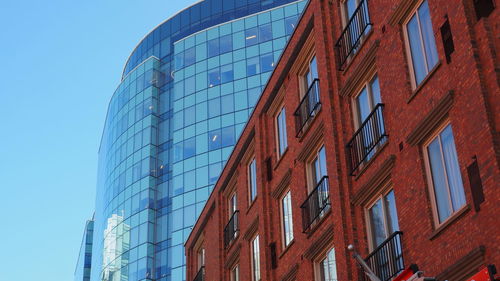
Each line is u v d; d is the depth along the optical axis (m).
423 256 16.88
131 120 89.19
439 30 17.09
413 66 18.80
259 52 79.94
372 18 21.70
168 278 75.44
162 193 81.31
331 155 22.98
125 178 85.69
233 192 36.16
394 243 18.69
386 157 19.59
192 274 41.62
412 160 17.97
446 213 16.47
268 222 29.44
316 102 25.56
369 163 20.62
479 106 14.95
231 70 80.31
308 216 24.94
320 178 25.06
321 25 25.09
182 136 79.44
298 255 25.72
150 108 87.19
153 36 94.12
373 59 21.06
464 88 15.64
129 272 78.56
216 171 75.12
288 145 28.17
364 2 22.53
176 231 74.75
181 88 82.75
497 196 14.12
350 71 22.95
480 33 15.38
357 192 20.97
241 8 87.19
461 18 15.92
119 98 93.88
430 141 17.45
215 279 35.88
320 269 24.17
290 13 80.94
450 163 16.53
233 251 33.75
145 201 81.00
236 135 76.19
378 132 20.28
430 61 18.02
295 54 28.08
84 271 113.19
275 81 30.02
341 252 21.36
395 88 19.42
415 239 17.36
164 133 85.56
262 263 29.12
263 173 30.62
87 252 114.62
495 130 14.52
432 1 17.53
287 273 26.22
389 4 20.42
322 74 24.59
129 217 82.19
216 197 37.44
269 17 81.69
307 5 26.89
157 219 80.12
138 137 86.62
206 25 88.88
